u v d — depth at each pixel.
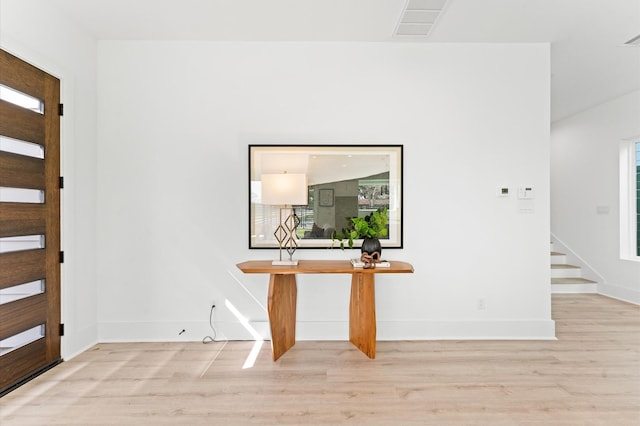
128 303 3.28
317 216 3.32
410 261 3.34
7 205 2.36
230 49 3.31
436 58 3.34
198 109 3.30
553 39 3.24
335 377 2.56
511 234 3.35
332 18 2.91
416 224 3.34
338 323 3.33
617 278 4.76
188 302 3.31
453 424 2.02
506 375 2.59
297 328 3.33
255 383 2.48
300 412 2.13
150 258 3.29
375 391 2.37
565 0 2.63
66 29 2.86
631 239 4.73
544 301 3.34
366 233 2.93
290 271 2.77
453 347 3.12
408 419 2.06
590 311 4.16
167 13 2.83
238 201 3.32
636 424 2.01
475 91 3.34
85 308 3.10
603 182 4.96
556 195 5.84
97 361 2.84
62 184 2.85
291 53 3.33
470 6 2.72
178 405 2.21
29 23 2.48
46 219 2.70
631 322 3.77
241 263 3.14
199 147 3.31
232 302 3.32
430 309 3.34
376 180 3.33
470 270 3.35
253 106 3.32
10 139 2.41
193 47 3.30
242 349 3.09
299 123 3.33
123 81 3.27
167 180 3.29
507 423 2.02
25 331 2.52
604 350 3.04
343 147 3.32
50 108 2.73
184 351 3.05
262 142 3.33
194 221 3.31
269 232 3.31
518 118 3.34
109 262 3.27
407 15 2.85
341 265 2.94
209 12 2.82
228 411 2.14
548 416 2.09
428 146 3.34
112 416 2.10
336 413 2.12
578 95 4.62
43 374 2.61
